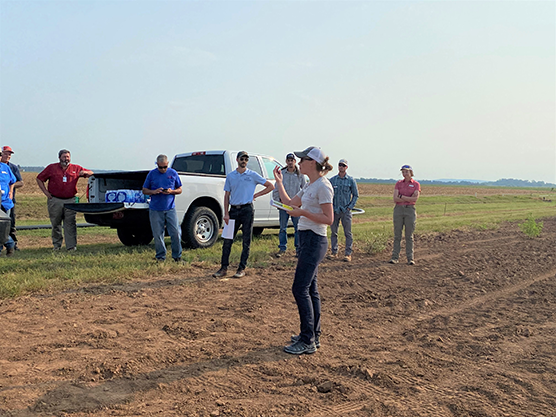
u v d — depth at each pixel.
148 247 10.12
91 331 4.54
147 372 3.62
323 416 3.00
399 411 3.08
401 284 7.35
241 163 7.38
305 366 3.85
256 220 11.26
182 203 9.47
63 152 9.41
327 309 5.75
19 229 13.90
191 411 3.01
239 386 3.42
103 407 3.03
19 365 3.66
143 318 5.04
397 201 9.16
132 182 10.21
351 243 9.49
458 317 5.53
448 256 10.30
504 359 4.14
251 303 5.82
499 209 32.22
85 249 9.85
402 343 4.54
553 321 5.39
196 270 7.86
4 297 5.64
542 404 3.22
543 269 8.78
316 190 4.02
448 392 3.40
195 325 4.82
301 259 4.09
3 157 9.25
